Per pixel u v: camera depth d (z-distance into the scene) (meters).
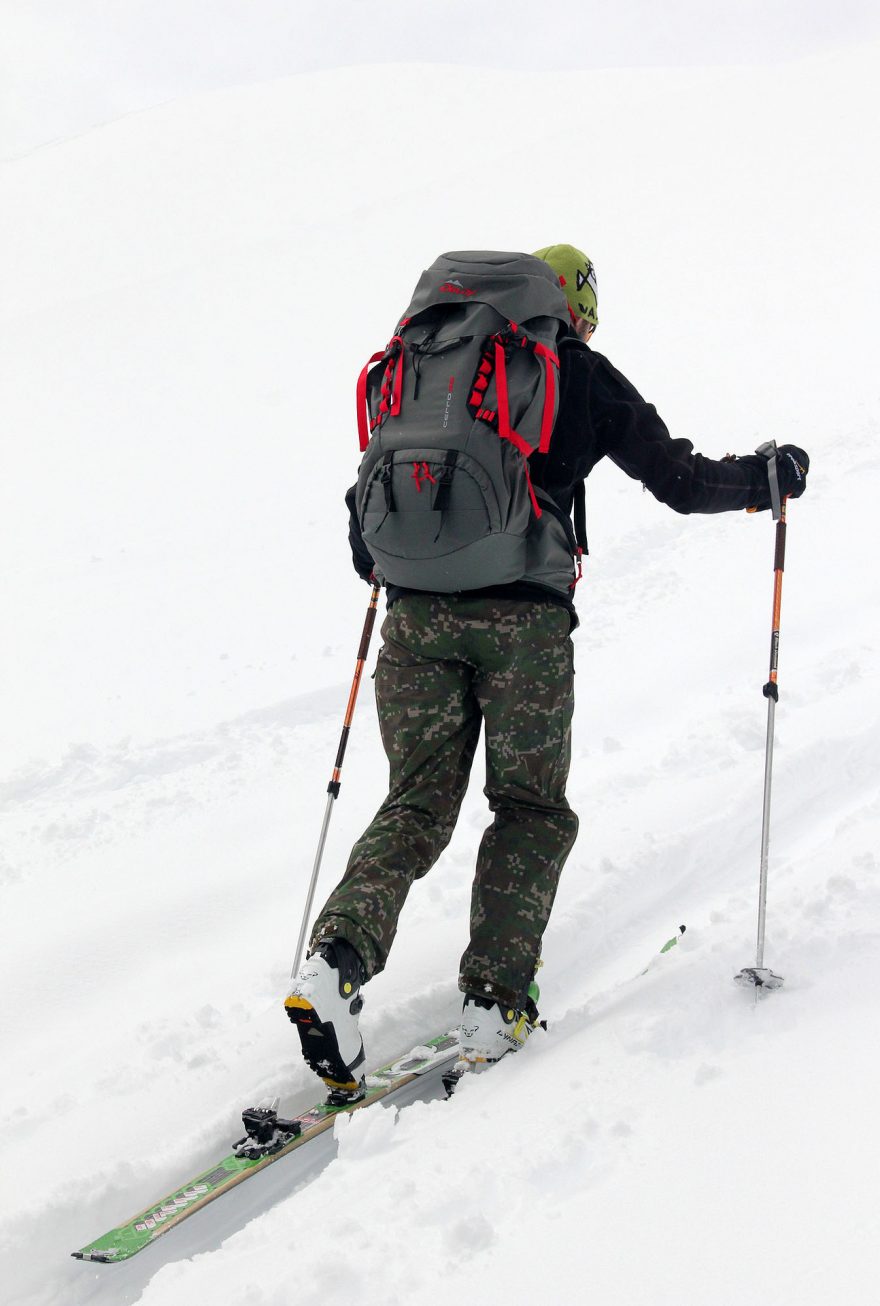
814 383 13.12
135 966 3.57
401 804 2.64
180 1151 2.46
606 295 20.11
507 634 2.51
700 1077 2.10
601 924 3.35
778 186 26.27
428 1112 2.31
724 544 7.70
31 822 5.08
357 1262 1.84
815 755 4.18
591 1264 1.70
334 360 20.50
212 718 6.35
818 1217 1.66
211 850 4.49
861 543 7.16
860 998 2.23
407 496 2.43
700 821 3.85
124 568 10.17
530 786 2.59
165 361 21.25
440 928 3.40
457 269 2.56
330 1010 2.35
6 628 8.58
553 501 2.57
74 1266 2.27
